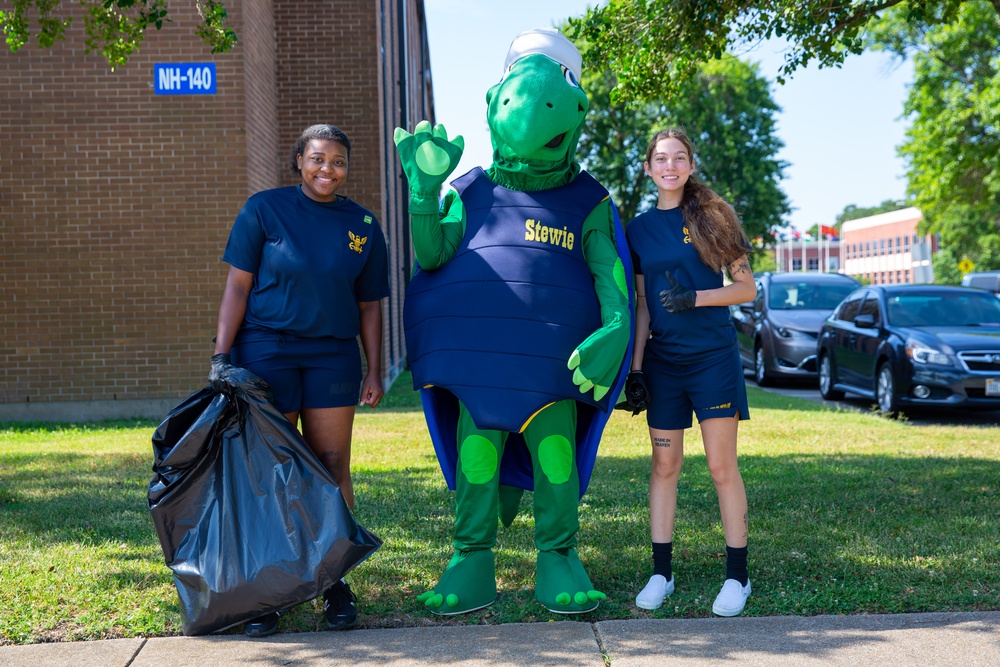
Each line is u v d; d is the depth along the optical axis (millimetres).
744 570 4102
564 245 4086
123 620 3926
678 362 4117
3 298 10781
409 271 21516
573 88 4066
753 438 9070
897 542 4957
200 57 10680
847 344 12703
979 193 32188
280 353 4020
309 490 3834
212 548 3797
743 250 4059
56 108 10688
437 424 4242
